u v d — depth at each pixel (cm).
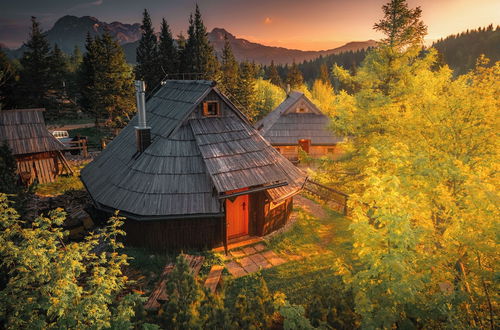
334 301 814
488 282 695
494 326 681
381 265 669
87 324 622
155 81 4731
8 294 579
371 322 668
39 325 548
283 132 3625
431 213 916
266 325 783
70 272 595
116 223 768
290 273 1183
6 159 1304
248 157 1402
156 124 1556
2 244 586
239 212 1398
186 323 713
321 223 1620
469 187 733
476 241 674
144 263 1196
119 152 1569
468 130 1148
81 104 5184
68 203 1697
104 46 4541
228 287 1072
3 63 4297
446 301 661
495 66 1151
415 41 1766
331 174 2173
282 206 1518
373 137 1762
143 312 766
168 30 4900
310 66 18238
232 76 6056
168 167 1318
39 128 2223
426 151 1186
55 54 5097
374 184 721
